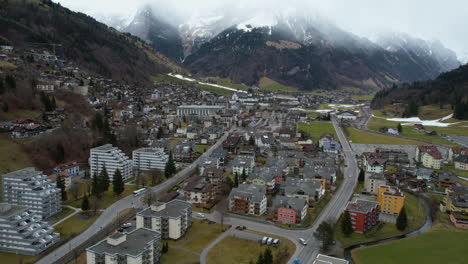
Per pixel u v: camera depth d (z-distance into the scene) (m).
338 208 177.25
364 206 158.00
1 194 174.88
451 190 184.88
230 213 169.25
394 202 173.00
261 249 134.38
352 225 153.25
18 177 159.88
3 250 131.00
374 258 130.12
